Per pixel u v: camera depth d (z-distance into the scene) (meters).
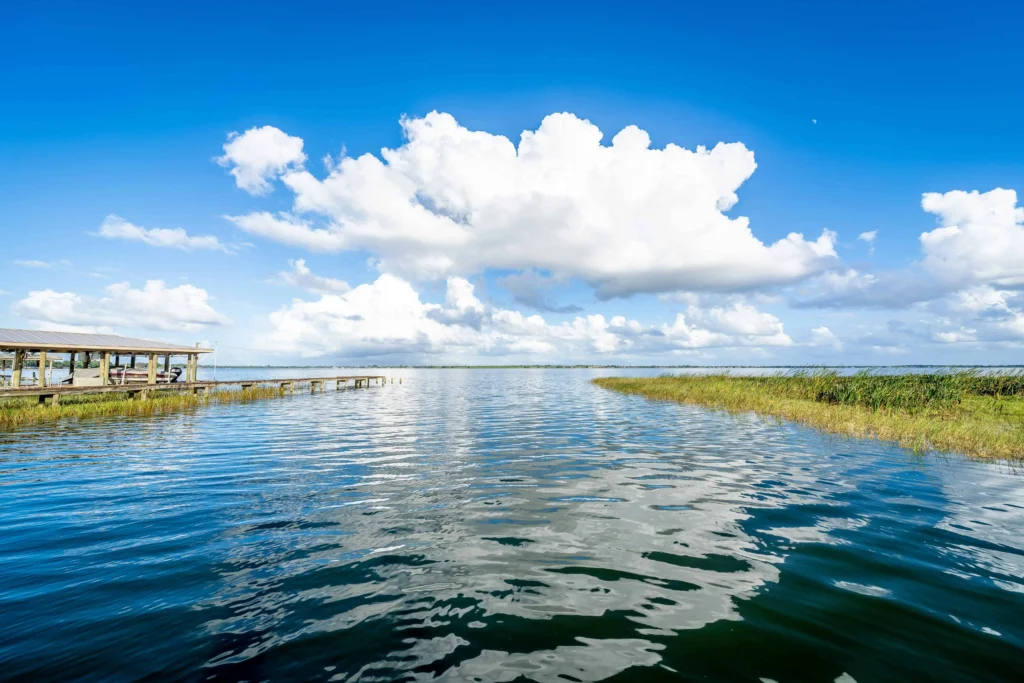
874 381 23.69
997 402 21.50
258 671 3.67
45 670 3.65
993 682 3.55
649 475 10.56
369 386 61.97
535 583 5.28
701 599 4.91
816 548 6.29
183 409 27.20
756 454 13.05
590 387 53.38
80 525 7.16
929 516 7.64
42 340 25.72
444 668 3.72
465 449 14.08
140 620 4.43
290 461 12.22
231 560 5.88
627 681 3.57
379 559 5.94
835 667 3.76
